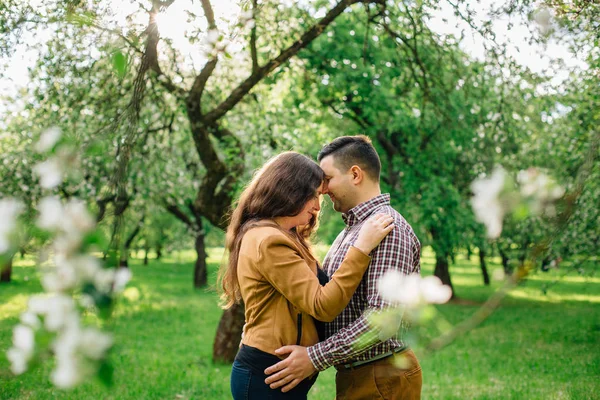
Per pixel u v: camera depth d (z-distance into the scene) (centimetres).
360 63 935
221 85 769
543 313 1423
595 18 359
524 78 536
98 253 103
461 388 620
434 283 140
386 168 1246
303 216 258
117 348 108
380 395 251
